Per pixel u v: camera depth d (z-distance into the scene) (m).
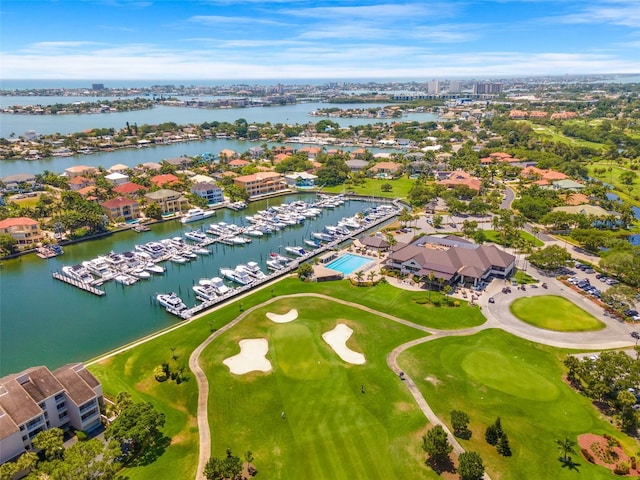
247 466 73.81
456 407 87.88
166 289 152.00
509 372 98.38
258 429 82.56
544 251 153.25
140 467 74.25
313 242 192.88
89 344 118.62
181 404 90.06
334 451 77.06
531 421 83.81
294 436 80.62
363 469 73.38
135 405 81.00
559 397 90.50
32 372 81.75
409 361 102.69
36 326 128.12
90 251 186.50
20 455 74.31
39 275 163.88
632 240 180.88
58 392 80.38
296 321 120.19
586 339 112.19
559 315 123.19
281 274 158.50
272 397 91.12
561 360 103.44
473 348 107.75
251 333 115.38
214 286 148.38
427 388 93.38
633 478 71.12
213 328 118.62
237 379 97.12
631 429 82.06
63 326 127.94
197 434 81.75
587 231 173.88
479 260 148.12
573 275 151.50
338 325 118.44
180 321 129.25
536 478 71.38
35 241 191.25
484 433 80.69
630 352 105.69
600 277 149.62
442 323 120.06
